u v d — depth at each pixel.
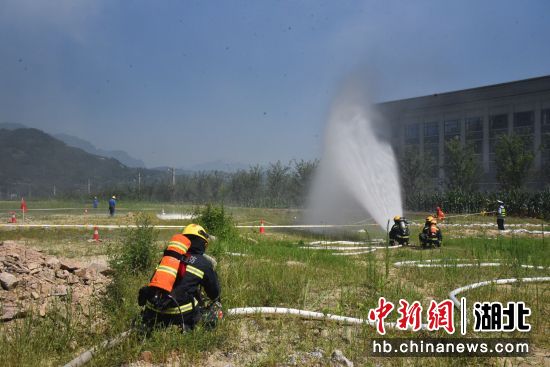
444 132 63.22
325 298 7.75
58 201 66.06
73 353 5.22
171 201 66.69
